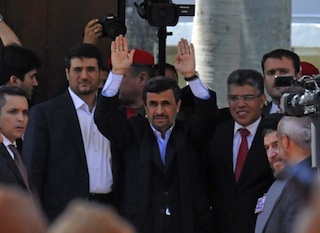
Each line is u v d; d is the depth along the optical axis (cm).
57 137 1795
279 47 2652
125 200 1759
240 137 1834
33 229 656
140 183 1748
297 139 1369
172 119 1780
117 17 2259
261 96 1838
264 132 1552
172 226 1742
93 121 1817
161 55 2069
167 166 1758
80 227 624
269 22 2644
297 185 1289
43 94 2352
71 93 1838
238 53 2578
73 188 1781
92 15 2369
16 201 661
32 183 1711
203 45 2569
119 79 1752
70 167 1786
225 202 1819
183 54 1834
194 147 1819
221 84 2566
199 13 2578
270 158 1526
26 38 2356
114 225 627
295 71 2023
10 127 1678
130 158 1769
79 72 1825
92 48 1842
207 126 1809
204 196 1792
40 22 2358
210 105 1814
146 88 1788
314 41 4700
